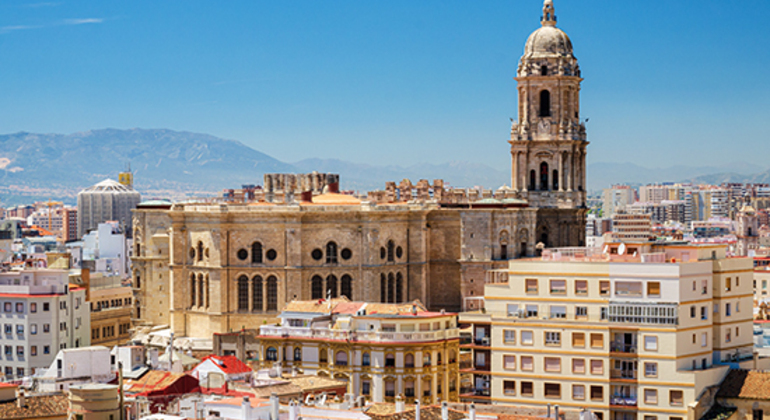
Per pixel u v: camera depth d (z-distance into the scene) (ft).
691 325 567.59
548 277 588.91
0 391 505.66
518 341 587.68
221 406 495.82
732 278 591.37
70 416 477.36
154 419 469.16
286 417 482.28
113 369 625.00
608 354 568.41
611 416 566.77
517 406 564.30
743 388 556.92
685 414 552.00
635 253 589.32
